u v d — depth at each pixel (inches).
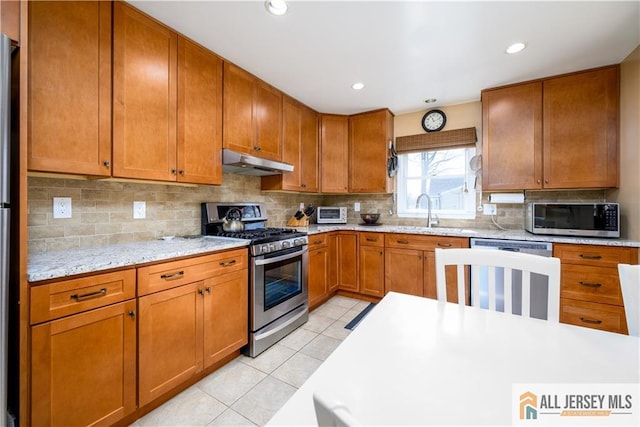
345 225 137.5
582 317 83.9
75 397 47.3
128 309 54.2
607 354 28.9
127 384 54.1
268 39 76.2
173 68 71.9
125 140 62.6
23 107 42.5
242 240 81.0
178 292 63.0
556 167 95.3
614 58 85.1
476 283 46.3
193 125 77.0
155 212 82.0
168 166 71.0
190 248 66.7
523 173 100.0
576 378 24.9
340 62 88.3
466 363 27.2
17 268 42.3
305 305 103.9
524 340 31.8
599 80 90.0
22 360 42.2
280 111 110.4
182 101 74.1
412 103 123.8
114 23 60.6
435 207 133.6
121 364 53.2
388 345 30.7
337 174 137.0
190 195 92.0
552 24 69.4
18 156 42.5
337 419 12.3
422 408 21.1
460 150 128.1
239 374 73.1
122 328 53.4
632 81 81.8
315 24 69.8
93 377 49.4
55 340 45.2
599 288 81.9
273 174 114.0
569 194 104.7
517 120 101.1
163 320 60.1
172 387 61.7
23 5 42.6
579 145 92.4
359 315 111.3
